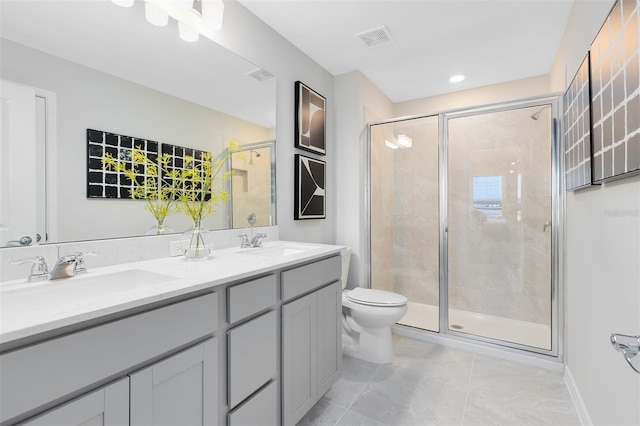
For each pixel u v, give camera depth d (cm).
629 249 103
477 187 267
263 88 203
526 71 272
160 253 143
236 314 113
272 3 186
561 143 217
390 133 296
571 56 190
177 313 92
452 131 270
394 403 172
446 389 185
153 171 142
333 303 174
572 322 187
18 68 103
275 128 212
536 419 158
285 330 137
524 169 248
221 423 108
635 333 98
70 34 115
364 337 223
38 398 64
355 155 274
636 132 88
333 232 285
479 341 239
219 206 175
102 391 74
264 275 128
